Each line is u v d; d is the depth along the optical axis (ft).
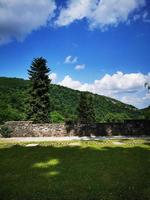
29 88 132.77
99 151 53.11
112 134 90.12
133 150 53.67
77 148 57.88
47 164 41.91
